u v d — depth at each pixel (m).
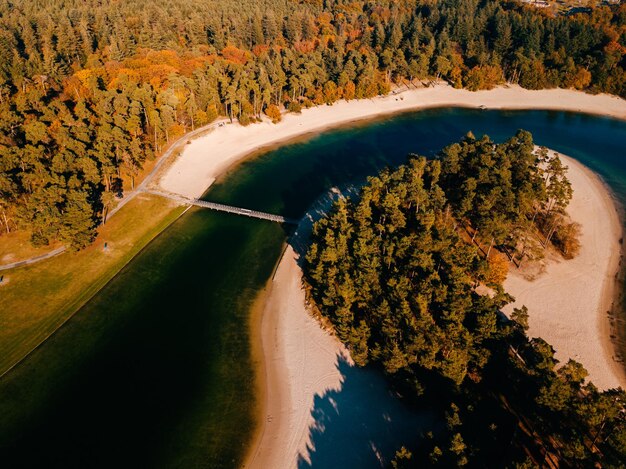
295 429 67.69
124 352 79.75
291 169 143.50
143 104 136.38
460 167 113.25
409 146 163.62
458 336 67.38
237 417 69.69
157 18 197.62
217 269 99.50
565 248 102.31
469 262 85.62
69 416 69.19
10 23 179.62
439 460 53.44
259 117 166.38
